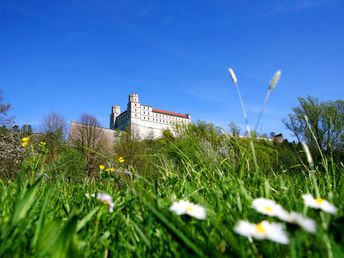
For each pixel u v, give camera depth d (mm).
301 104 25594
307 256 881
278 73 1294
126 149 29094
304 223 839
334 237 975
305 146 1182
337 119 23078
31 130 15922
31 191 1077
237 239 986
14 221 997
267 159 2521
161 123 127188
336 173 2533
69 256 833
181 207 1077
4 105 16453
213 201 1667
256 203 920
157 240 1154
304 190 2102
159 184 2375
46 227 966
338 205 1402
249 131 1463
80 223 1179
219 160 2496
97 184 2934
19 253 880
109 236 1231
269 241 931
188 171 2512
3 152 13102
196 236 1051
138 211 1488
